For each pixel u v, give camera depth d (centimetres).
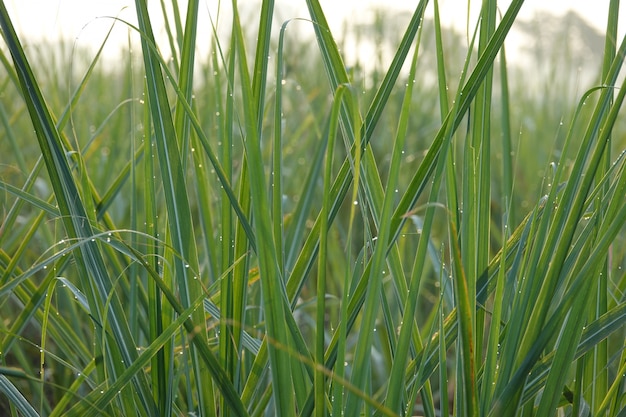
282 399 69
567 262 73
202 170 84
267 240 67
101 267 76
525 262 73
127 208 136
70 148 85
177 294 83
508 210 81
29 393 105
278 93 70
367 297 67
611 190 75
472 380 68
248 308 87
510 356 71
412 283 69
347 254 67
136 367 72
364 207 73
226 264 77
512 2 70
